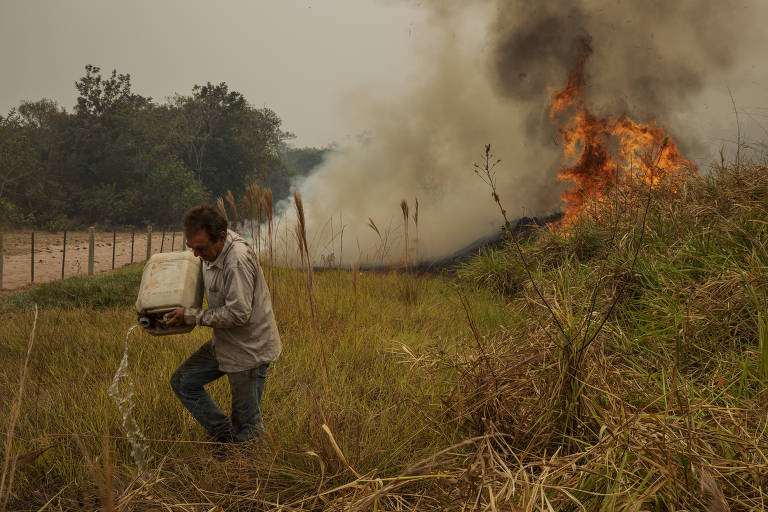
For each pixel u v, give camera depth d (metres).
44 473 3.05
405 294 7.97
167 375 4.38
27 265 18.92
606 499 2.09
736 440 2.32
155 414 3.60
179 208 48.12
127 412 3.33
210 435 3.40
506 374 3.26
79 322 6.62
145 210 48.28
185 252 3.27
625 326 4.22
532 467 2.65
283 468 2.83
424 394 3.66
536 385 3.15
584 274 5.50
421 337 5.52
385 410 3.44
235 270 3.03
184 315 2.98
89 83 50.41
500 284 8.02
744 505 2.03
